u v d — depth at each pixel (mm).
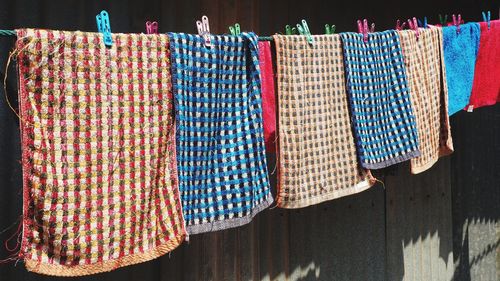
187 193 1755
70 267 1549
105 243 1590
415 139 2277
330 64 2057
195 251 2389
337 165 2100
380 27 2912
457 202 3631
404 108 2250
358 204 3031
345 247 2965
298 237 2762
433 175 3457
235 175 1827
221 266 2467
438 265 3494
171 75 1673
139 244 1648
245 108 1826
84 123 1548
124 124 1609
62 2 1986
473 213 3744
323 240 2869
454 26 2527
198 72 1722
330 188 2084
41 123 1491
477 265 3818
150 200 1666
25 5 1922
